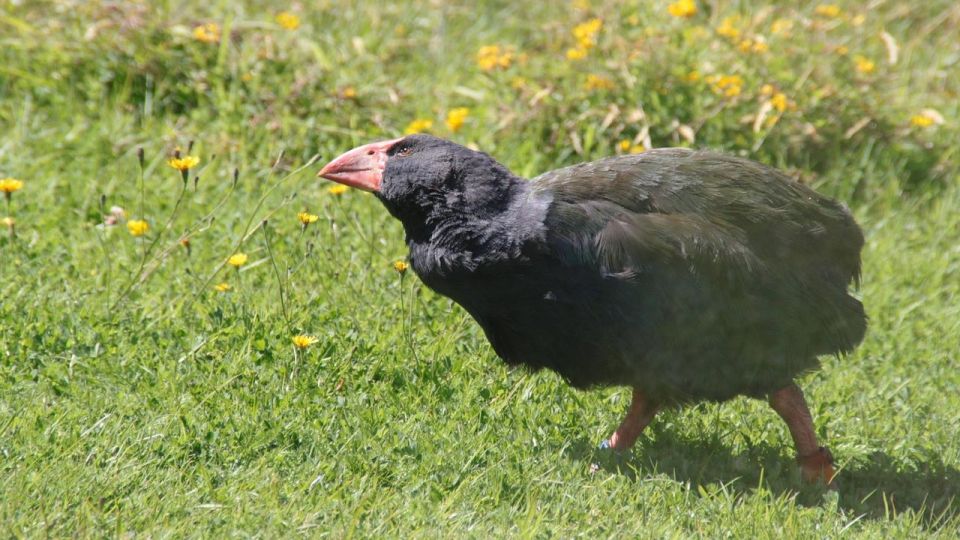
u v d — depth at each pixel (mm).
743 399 10648
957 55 18219
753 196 9070
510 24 18172
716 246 8711
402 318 10891
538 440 9641
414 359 10414
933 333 12281
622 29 16281
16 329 10172
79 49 15469
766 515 8703
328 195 13227
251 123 14609
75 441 8703
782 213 9062
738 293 8742
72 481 8156
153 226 12531
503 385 10297
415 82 16391
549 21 17391
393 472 8852
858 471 9844
